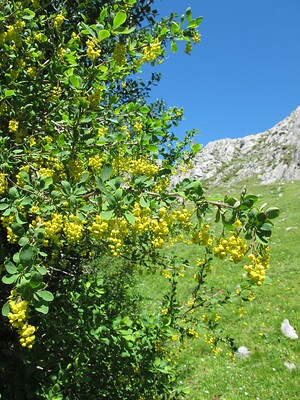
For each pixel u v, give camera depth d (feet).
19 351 15.02
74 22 18.06
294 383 27.73
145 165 11.69
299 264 53.06
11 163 11.43
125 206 8.23
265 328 36.32
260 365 30.55
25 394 14.46
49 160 12.12
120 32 9.93
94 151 12.17
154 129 12.84
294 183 187.73
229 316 38.96
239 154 366.43
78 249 15.96
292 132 288.71
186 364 31.09
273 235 71.56
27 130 13.08
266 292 43.88
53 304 14.98
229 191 247.91
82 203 9.55
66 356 14.28
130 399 15.76
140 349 14.99
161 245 9.06
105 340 13.33
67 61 12.50
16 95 12.36
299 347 32.63
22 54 12.68
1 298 15.06
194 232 9.48
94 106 11.18
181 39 12.94
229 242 8.13
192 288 46.39
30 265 7.40
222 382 28.63
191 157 19.31
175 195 8.92
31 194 10.00
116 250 8.22
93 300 14.87
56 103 13.09
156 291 45.32
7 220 9.58
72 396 15.11
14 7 11.22
